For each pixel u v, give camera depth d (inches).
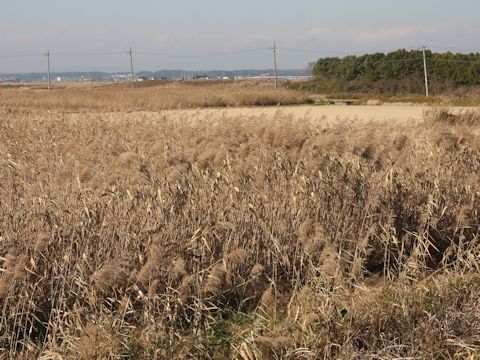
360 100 1668.3
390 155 291.6
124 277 199.6
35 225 227.6
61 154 391.5
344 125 437.7
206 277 215.0
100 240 220.4
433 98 1574.8
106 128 550.3
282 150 303.7
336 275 205.3
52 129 557.6
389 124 512.1
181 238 229.9
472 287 205.6
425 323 183.5
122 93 1683.1
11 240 216.8
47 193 258.5
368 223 254.8
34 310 197.6
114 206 240.5
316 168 268.2
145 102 1440.7
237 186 267.4
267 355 178.5
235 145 342.6
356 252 226.1
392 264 250.1
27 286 194.5
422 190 283.6
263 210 250.8
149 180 261.7
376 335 183.6
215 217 243.3
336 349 177.8
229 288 218.7
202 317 204.7
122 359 175.8
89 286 196.1
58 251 213.3
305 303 195.8
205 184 261.6
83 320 192.4
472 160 315.0
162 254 207.3
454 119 644.7
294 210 250.7
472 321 189.5
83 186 262.1
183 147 397.4
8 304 191.6
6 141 496.1
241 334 189.9
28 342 181.5
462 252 233.1
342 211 256.4
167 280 206.8
